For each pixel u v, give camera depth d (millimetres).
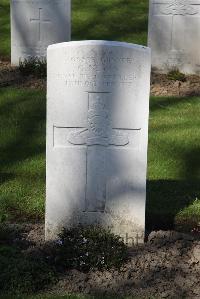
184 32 5059
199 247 2482
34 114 4035
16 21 5039
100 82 2475
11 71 4910
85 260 2367
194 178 3305
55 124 2512
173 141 3686
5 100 4223
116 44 2449
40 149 3592
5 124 3877
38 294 2209
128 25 6070
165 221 2844
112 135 2516
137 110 2496
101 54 2453
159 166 3389
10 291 2205
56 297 2180
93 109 2498
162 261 2402
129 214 2572
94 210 2574
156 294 2240
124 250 2424
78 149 2531
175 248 2490
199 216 2889
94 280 2303
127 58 2457
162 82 4840
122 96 2488
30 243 2541
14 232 2645
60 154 2533
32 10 5008
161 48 5098
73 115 2500
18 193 3029
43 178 3240
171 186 3172
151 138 3717
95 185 2555
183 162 3459
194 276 2330
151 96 4480
